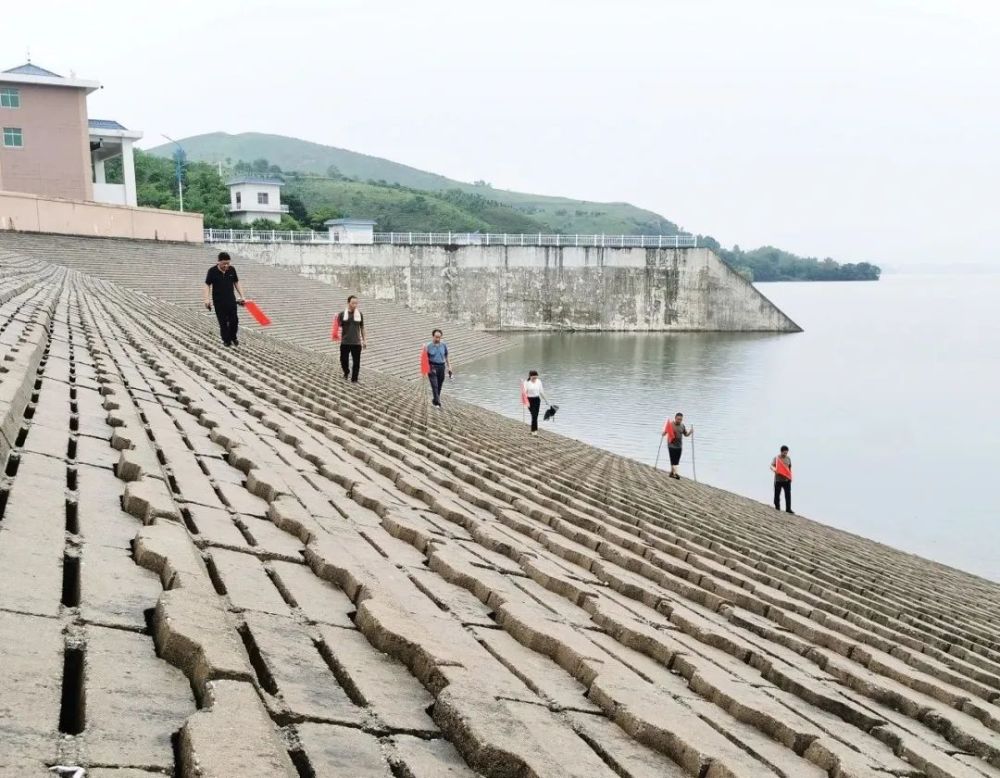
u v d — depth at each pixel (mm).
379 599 3789
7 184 50000
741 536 12500
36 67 51156
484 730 2668
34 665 2355
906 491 26547
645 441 30641
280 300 44500
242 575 3760
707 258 73375
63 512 3818
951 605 12273
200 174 89812
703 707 3906
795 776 3301
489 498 8289
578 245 70688
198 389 9859
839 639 6508
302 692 2760
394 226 127000
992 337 85500
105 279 32375
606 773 2789
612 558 7316
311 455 7555
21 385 5797
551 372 47938
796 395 43469
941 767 4027
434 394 20953
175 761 2094
